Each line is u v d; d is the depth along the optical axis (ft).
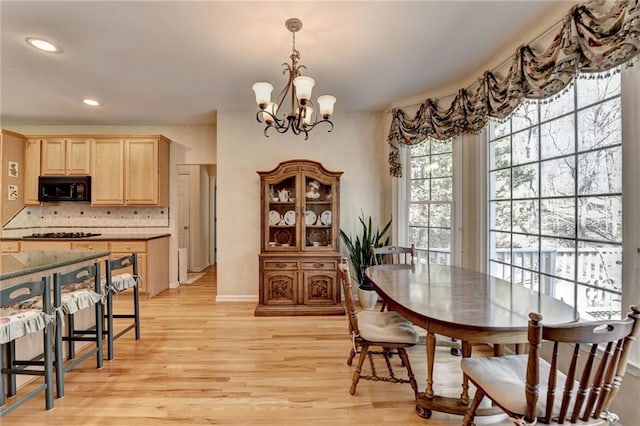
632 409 5.38
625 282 5.62
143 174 14.64
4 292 5.49
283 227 13.05
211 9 6.70
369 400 6.67
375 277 7.87
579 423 3.97
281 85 10.83
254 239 13.93
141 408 6.37
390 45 8.27
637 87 5.38
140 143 14.64
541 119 7.79
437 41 8.09
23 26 7.25
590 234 6.46
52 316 6.41
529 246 8.21
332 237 12.72
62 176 14.46
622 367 3.95
